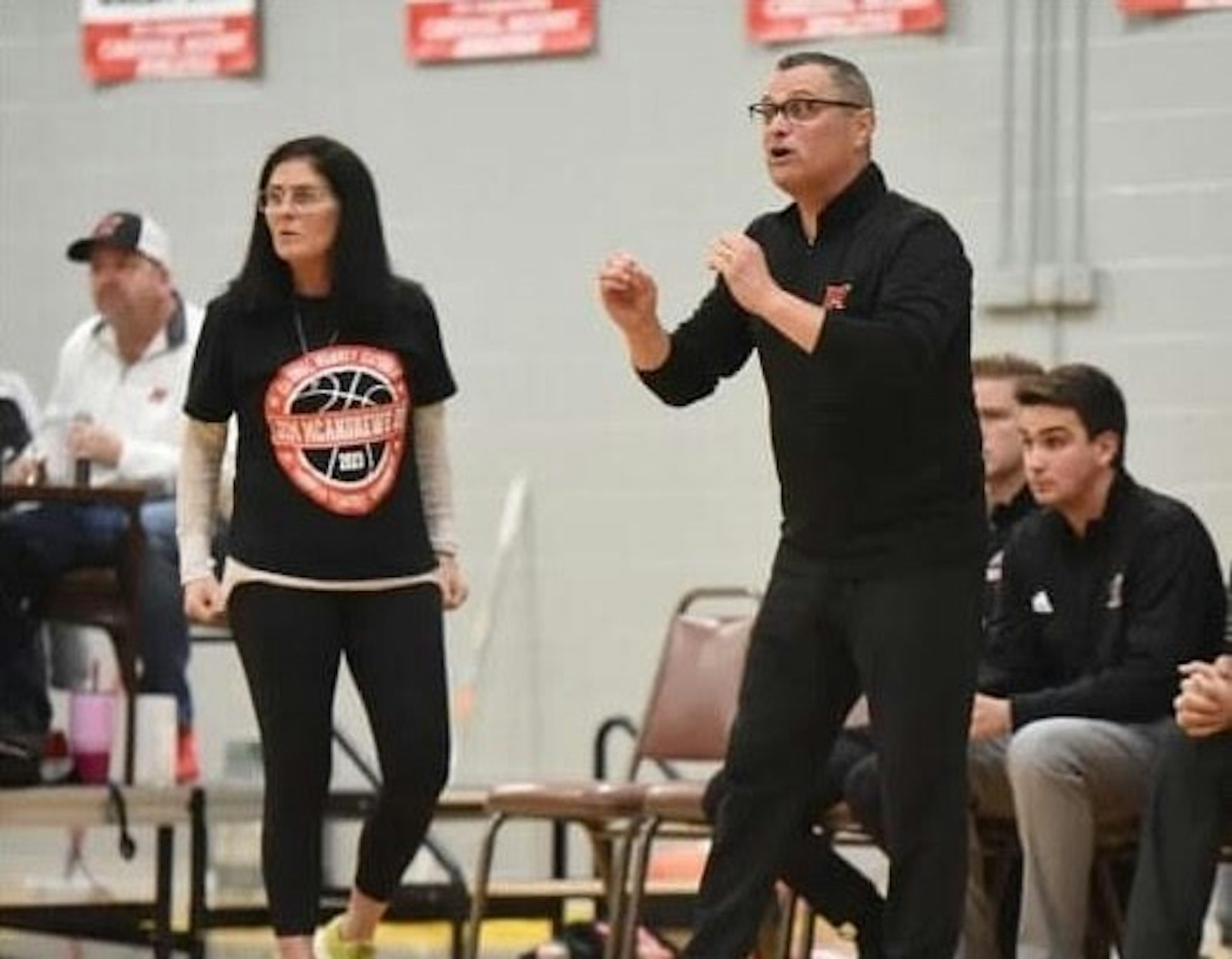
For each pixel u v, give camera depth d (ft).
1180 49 69.82
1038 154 71.10
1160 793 44.50
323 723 46.75
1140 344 70.03
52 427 66.95
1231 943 61.87
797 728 42.80
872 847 65.00
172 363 66.80
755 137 74.23
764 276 39.60
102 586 58.85
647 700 71.67
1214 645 49.88
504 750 76.02
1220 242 69.46
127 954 68.03
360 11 78.02
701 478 74.69
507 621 76.28
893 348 39.45
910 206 41.45
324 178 46.65
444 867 65.21
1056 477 49.88
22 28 81.15
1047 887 47.19
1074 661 50.65
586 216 75.92
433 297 77.25
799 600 42.37
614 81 75.66
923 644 41.34
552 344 76.23
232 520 47.29
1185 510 50.03
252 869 76.07
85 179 80.74
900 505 41.34
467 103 77.10
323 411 46.75
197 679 78.64
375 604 47.09
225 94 79.41
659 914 65.77
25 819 56.59
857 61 72.90
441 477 48.67
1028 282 70.79
